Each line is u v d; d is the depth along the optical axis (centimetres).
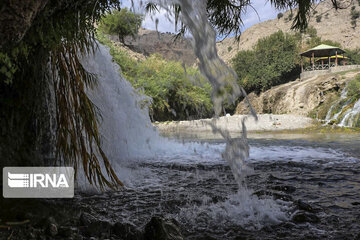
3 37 137
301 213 215
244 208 237
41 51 247
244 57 3812
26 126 255
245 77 3619
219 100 255
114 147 469
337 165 430
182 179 355
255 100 3030
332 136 913
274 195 271
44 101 276
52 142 289
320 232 189
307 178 350
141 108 745
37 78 258
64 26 221
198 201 261
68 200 251
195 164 455
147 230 181
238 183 331
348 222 205
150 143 657
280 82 3569
